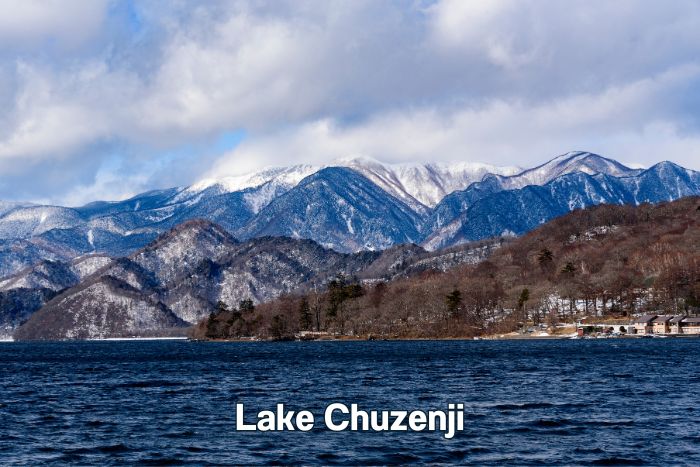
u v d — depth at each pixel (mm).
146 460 114125
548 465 107125
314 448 119750
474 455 113500
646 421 137500
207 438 129125
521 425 136125
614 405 158500
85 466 110938
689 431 127500
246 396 189750
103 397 191000
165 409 165125
